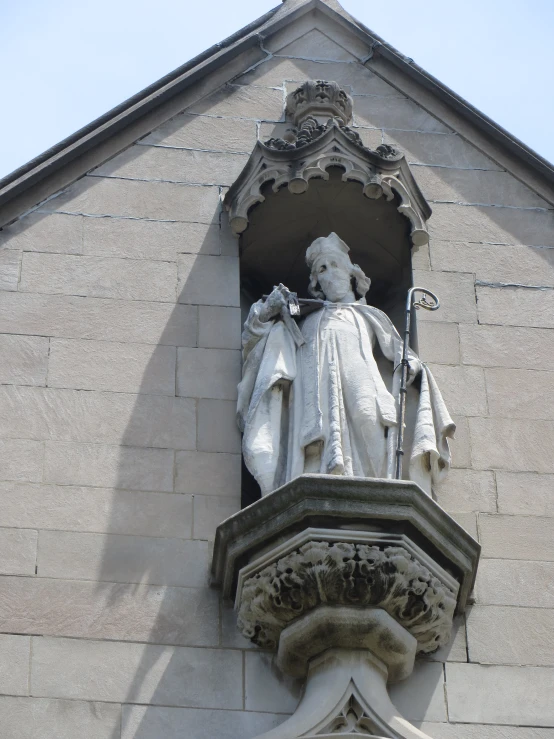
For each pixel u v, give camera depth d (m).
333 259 16.45
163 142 17.30
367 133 17.73
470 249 17.00
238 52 17.95
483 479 15.48
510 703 14.24
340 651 14.12
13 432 15.19
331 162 16.88
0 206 16.52
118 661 14.12
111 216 16.67
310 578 14.06
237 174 17.22
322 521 14.20
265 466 14.91
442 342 16.30
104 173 16.97
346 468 14.80
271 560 14.24
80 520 14.80
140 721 13.85
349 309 16.00
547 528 15.24
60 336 15.81
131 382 15.63
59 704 13.84
